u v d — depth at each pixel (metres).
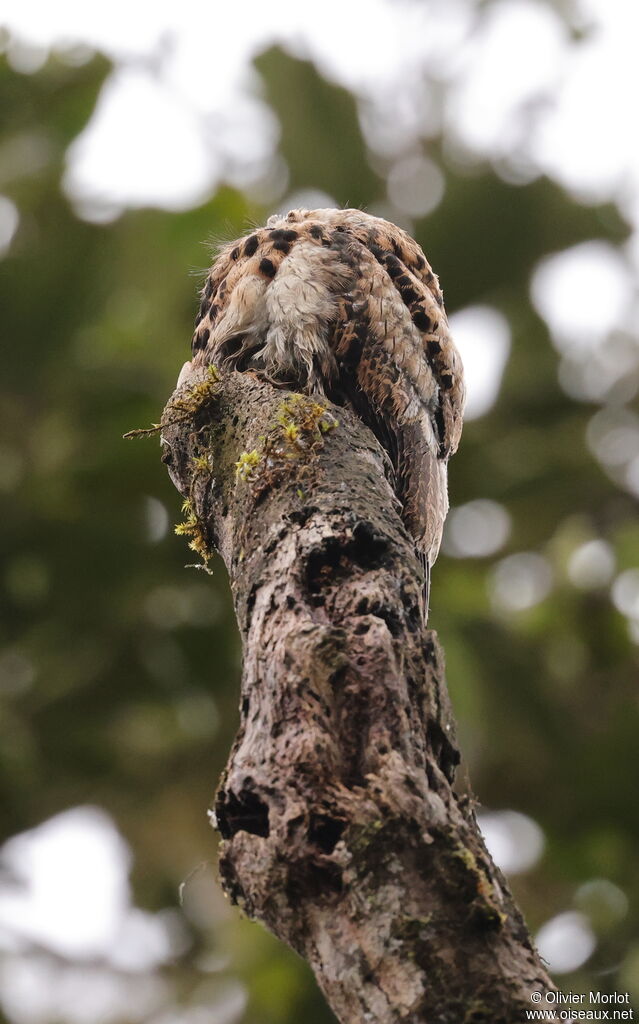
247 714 3.48
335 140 15.01
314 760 3.21
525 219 14.54
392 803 3.08
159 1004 11.34
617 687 12.67
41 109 11.98
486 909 2.99
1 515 10.34
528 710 12.07
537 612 12.09
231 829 3.31
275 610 3.68
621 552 12.08
